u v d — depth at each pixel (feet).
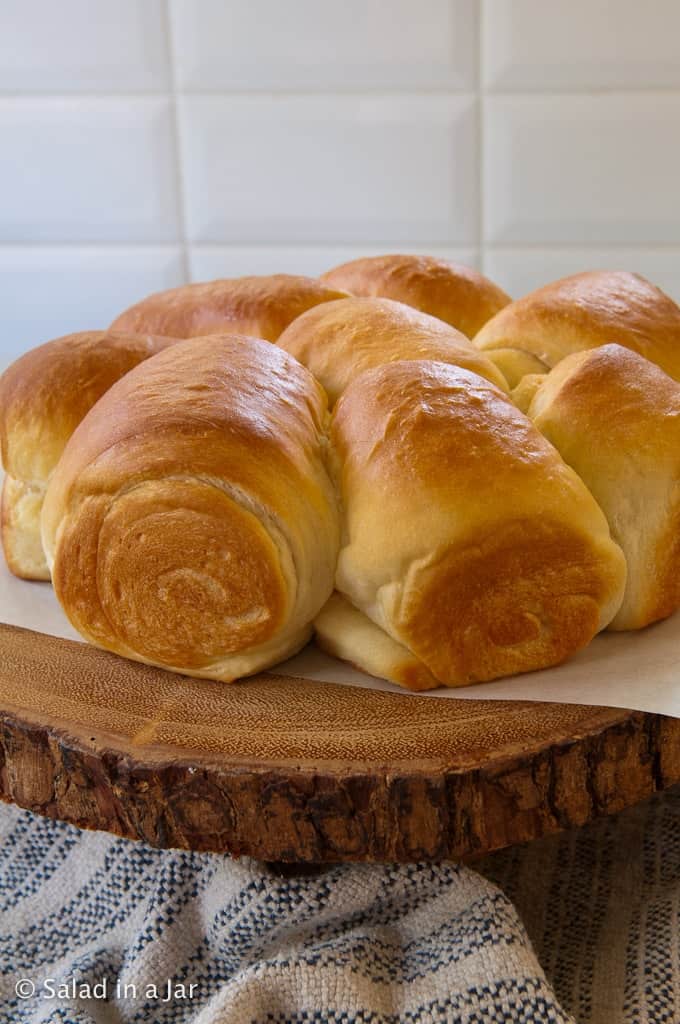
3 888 1.74
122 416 1.68
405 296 2.04
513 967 1.58
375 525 1.65
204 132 2.87
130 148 2.89
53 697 1.66
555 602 1.67
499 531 1.64
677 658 1.69
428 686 1.67
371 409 1.69
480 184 2.85
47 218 2.96
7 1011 1.66
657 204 2.82
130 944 1.67
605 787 1.62
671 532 1.71
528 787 1.59
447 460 1.65
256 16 2.78
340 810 1.58
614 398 1.73
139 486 1.65
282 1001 1.59
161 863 1.70
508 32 2.74
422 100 2.81
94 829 1.64
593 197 2.83
